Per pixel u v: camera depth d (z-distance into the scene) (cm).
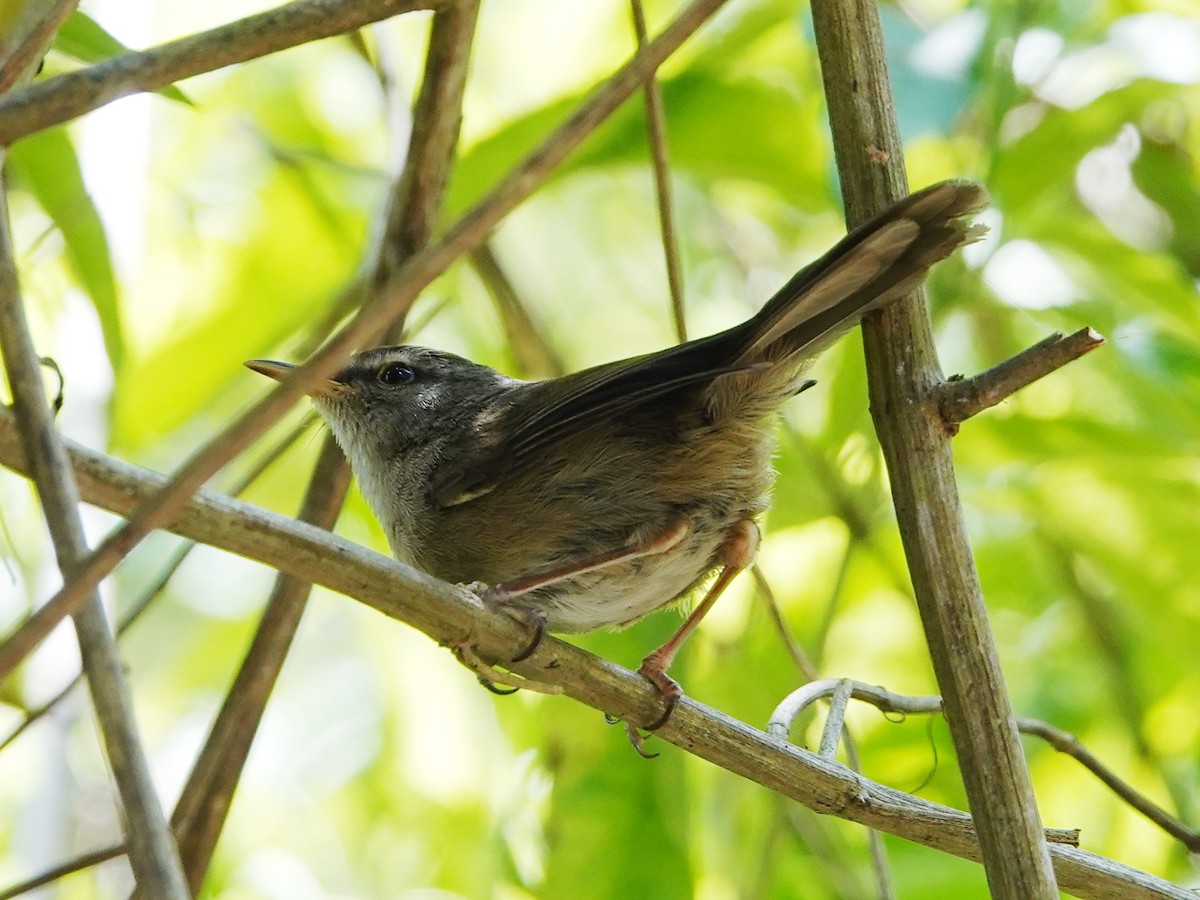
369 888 1333
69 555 465
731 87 1080
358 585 637
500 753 1296
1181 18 1123
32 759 1298
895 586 1085
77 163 886
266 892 1361
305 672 1508
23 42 542
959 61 972
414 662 1309
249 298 1286
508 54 1370
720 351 776
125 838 445
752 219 1452
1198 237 1227
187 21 1248
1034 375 654
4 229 501
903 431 677
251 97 1382
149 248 1276
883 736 1185
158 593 899
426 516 897
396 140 1032
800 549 1245
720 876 1141
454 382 973
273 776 1436
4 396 909
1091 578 1213
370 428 967
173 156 1320
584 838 1002
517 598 876
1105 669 1177
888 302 684
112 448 1057
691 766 1114
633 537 855
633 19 797
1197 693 1220
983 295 1142
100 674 449
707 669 1123
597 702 752
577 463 856
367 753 1441
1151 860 1178
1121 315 1133
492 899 1076
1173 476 1101
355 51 1201
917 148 1116
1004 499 1127
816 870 1080
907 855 1089
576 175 1159
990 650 660
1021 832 644
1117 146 1248
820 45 716
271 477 1297
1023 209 1068
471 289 1367
